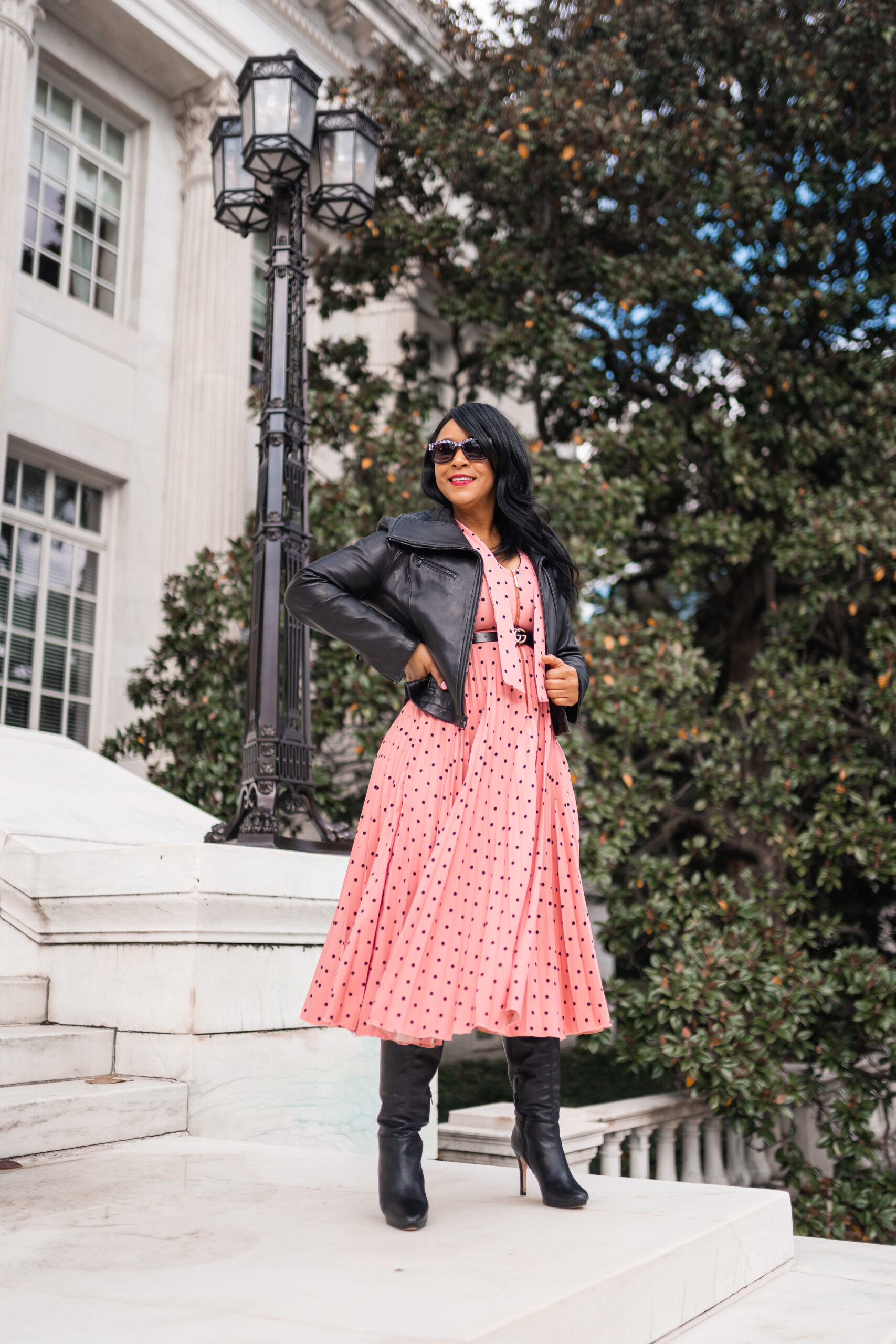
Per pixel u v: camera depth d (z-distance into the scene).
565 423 10.20
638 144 8.35
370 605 2.15
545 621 2.18
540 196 9.12
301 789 4.61
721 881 6.65
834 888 7.00
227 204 5.54
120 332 10.55
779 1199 2.34
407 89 9.56
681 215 8.94
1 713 9.49
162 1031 3.18
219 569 8.20
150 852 3.26
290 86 5.07
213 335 10.92
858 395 8.38
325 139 5.63
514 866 1.96
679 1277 1.83
